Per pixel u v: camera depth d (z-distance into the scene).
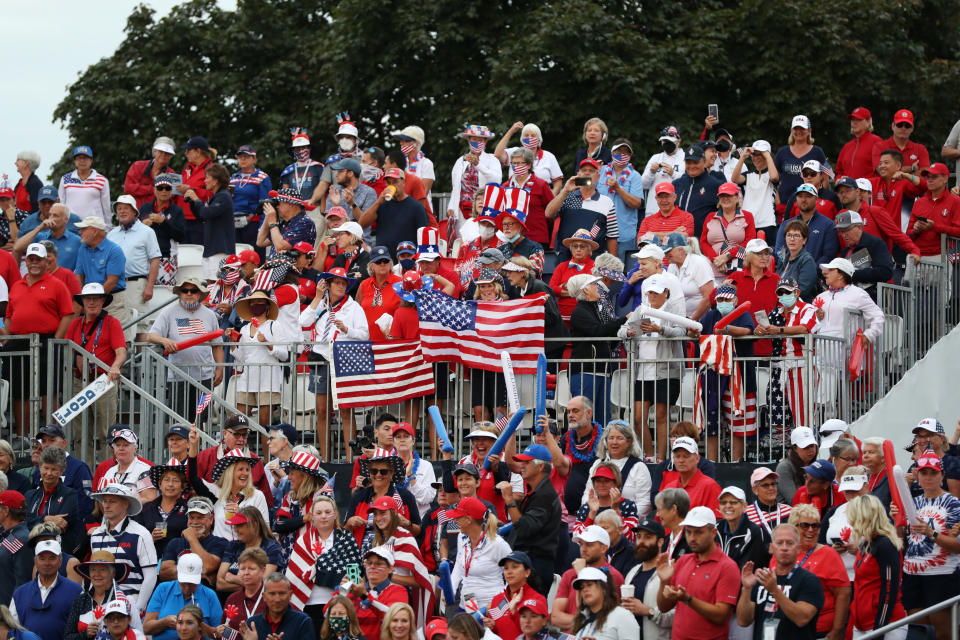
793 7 108.94
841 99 107.94
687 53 108.00
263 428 65.31
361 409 68.00
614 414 66.50
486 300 67.19
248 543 55.66
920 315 72.62
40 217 78.88
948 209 75.25
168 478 58.50
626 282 68.06
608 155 81.56
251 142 119.50
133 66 123.88
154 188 82.25
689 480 56.75
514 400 60.91
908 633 51.66
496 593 53.97
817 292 71.06
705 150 81.38
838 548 52.59
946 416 70.00
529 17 111.38
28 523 59.53
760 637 48.69
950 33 119.56
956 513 53.81
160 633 53.91
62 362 67.75
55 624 55.25
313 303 69.38
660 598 50.34
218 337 67.88
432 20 113.94
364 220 79.00
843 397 65.31
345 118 83.88
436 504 58.12
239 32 122.94
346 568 55.16
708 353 63.56
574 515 59.78
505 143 85.19
